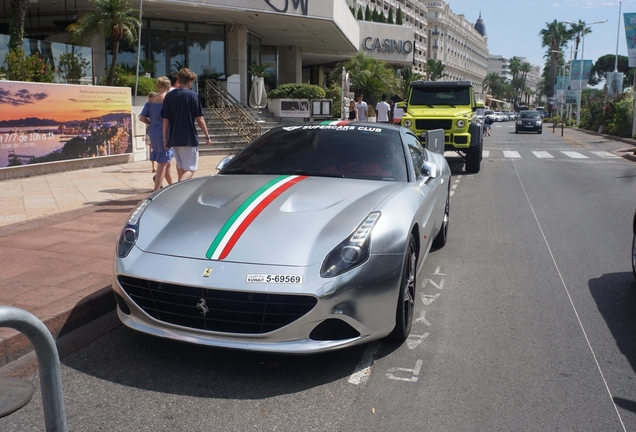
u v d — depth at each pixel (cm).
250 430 263
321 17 2061
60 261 482
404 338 362
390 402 291
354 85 3044
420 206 392
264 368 326
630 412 283
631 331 390
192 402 288
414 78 4662
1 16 2034
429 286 490
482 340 373
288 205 354
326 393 299
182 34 2062
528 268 547
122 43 1942
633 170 1448
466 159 1355
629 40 2656
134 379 311
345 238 317
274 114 2094
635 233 496
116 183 940
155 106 742
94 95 1139
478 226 746
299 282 294
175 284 301
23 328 181
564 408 287
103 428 263
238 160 467
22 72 1118
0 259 486
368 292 312
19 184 909
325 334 306
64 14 1933
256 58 2572
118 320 396
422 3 9438
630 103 2994
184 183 428
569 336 381
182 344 357
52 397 194
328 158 446
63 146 1065
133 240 340
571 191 1070
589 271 538
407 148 464
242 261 304
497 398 296
